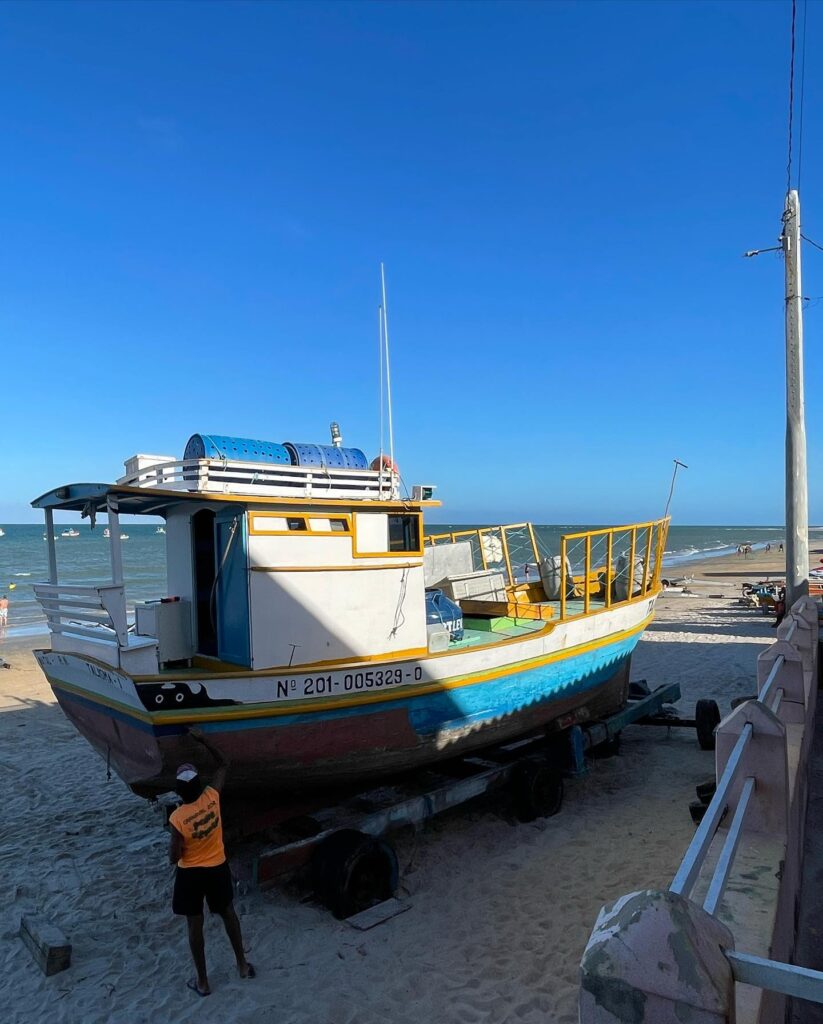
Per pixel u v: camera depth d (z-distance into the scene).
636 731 11.19
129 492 5.92
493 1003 4.79
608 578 9.58
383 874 6.20
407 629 7.32
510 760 8.25
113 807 8.55
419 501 7.40
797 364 12.91
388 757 6.88
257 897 6.27
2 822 8.14
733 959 1.95
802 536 12.93
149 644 5.95
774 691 5.29
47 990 5.14
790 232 12.88
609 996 1.86
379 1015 4.74
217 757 5.70
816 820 6.21
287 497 6.45
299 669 6.22
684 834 7.23
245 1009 4.85
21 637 23.23
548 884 6.38
